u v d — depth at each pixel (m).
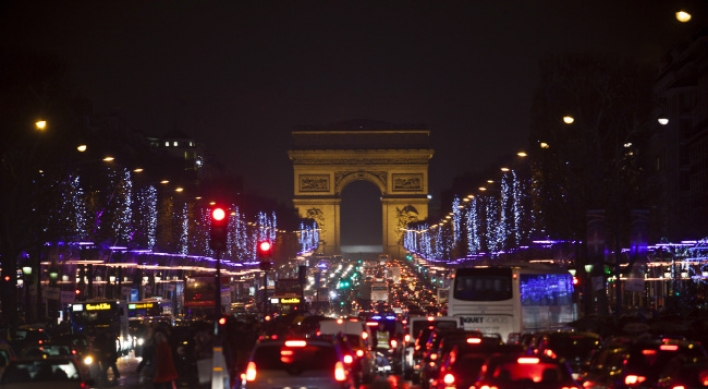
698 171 136.50
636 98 100.88
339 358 32.50
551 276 75.44
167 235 169.75
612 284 128.50
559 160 100.56
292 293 142.50
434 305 177.38
